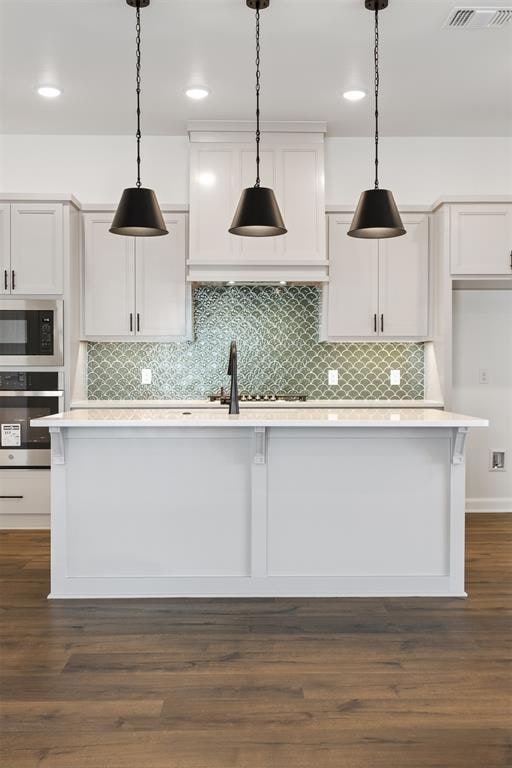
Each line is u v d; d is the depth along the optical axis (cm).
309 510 353
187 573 353
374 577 354
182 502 353
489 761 206
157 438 351
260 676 261
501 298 573
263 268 521
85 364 556
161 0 341
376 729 224
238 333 565
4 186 552
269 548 353
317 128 518
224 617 324
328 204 554
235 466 352
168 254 530
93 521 352
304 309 565
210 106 486
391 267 536
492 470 574
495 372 574
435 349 534
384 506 354
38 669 268
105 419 338
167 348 564
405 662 274
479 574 394
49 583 378
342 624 315
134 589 353
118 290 531
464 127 536
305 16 358
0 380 502
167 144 554
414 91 460
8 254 504
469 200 509
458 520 353
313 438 352
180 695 246
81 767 203
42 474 502
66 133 548
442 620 320
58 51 399
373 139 557
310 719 230
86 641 295
